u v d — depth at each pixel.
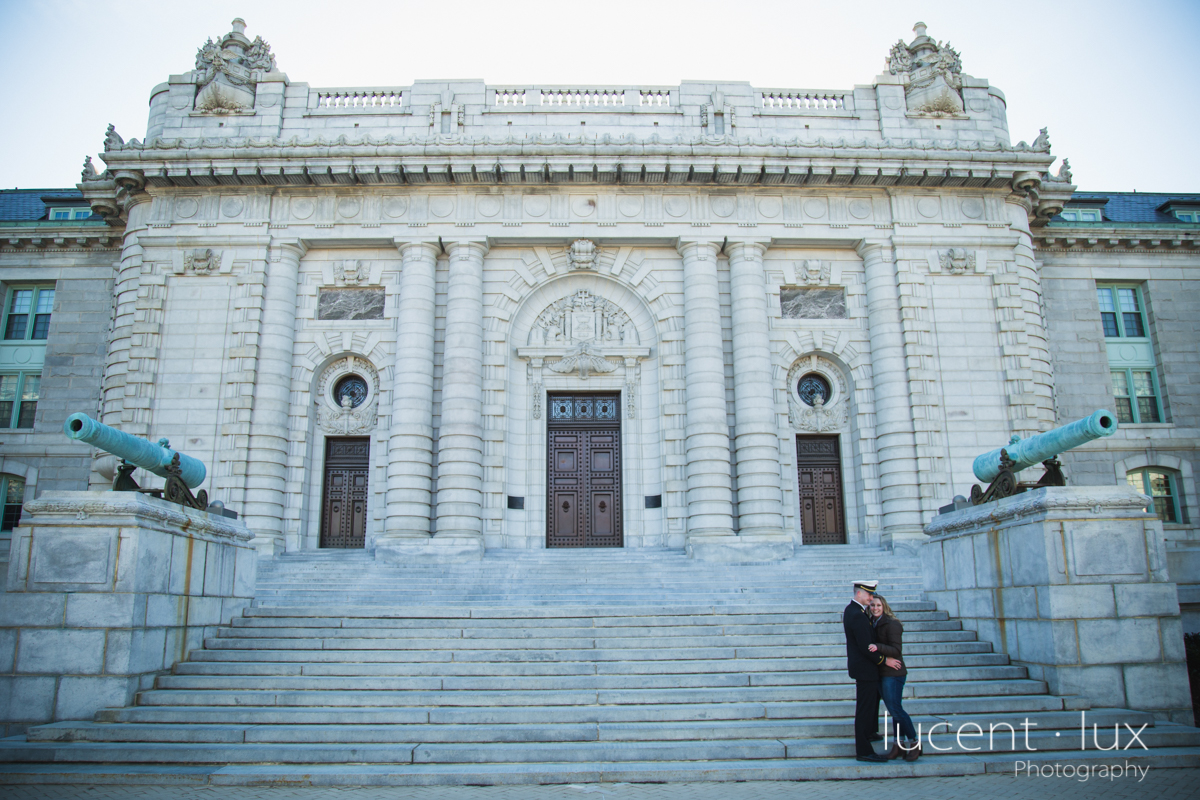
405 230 27.23
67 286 31.83
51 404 30.73
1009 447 15.18
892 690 10.89
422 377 26.25
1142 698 12.65
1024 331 27.34
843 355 27.80
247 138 26.67
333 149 26.28
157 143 26.45
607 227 27.47
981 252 27.89
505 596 20.47
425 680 13.38
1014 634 14.00
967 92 29.58
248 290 26.62
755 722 12.05
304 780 10.41
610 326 28.33
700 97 28.94
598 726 11.70
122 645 12.62
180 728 11.74
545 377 27.88
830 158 27.00
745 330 26.91
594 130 28.39
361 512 26.88
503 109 28.48
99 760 11.05
